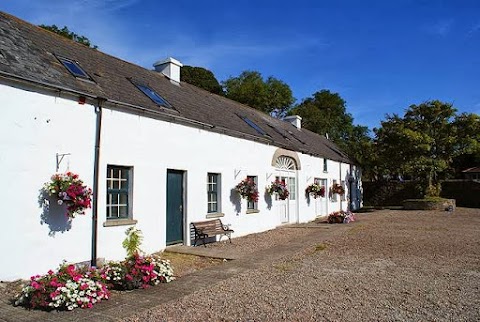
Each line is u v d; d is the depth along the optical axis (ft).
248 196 45.85
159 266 23.27
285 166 61.16
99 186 28.45
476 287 22.34
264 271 26.58
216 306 18.92
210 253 33.14
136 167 31.81
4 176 22.54
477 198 98.17
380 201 110.42
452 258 31.22
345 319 17.12
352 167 98.37
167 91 43.04
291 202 62.44
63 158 25.96
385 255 32.60
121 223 29.99
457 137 88.28
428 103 91.45
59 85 25.89
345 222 60.95
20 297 18.90
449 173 103.40
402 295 20.72
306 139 80.02
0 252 22.13
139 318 17.25
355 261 30.09
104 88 31.14
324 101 180.75
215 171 42.22
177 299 20.02
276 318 17.28
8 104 22.94
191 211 38.22
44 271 24.38
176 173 37.14
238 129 47.26
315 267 27.86
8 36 28.30
